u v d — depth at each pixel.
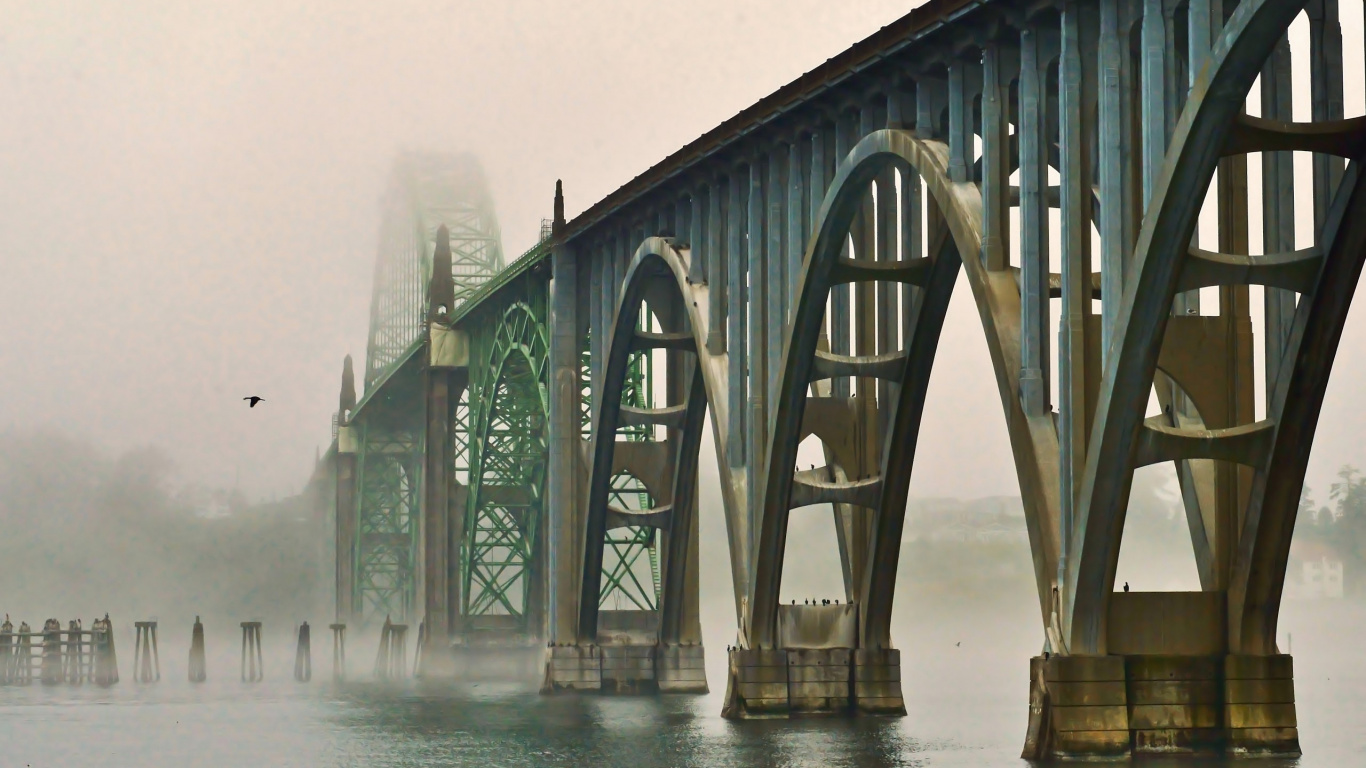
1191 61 95.88
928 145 119.75
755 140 146.00
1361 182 94.25
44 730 176.00
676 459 183.62
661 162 160.50
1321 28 101.00
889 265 131.38
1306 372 99.06
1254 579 102.62
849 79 129.25
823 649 146.00
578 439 189.12
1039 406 107.81
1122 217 101.25
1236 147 93.06
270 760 139.25
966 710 182.00
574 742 140.00
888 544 142.50
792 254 140.00
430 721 171.88
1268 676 102.75
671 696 185.25
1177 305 108.88
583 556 185.12
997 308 110.12
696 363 176.75
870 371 136.12
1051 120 115.81
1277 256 97.06
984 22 114.19
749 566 145.62
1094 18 105.81
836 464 144.38
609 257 182.25
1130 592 103.19
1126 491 100.25
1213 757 102.12
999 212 112.38
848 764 119.75
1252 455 100.56
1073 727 101.06
